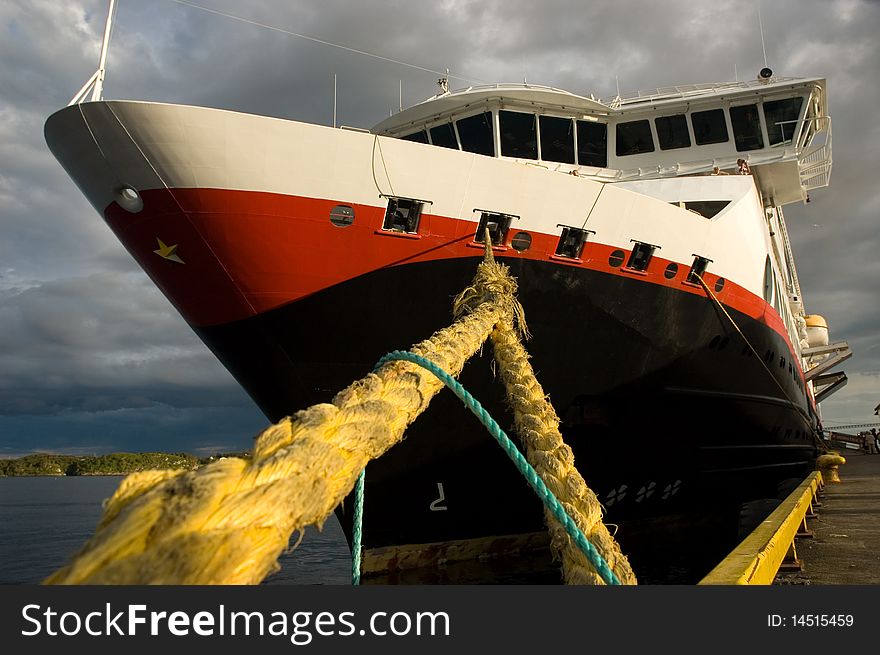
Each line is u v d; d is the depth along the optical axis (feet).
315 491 5.30
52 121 23.75
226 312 25.50
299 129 23.36
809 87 42.70
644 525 36.88
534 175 26.81
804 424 53.21
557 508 8.03
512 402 12.66
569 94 39.50
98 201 25.22
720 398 36.50
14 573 52.26
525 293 27.48
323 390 26.76
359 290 25.05
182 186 22.97
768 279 41.98
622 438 32.32
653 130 43.14
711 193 38.34
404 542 29.43
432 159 25.14
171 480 4.76
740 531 53.01
